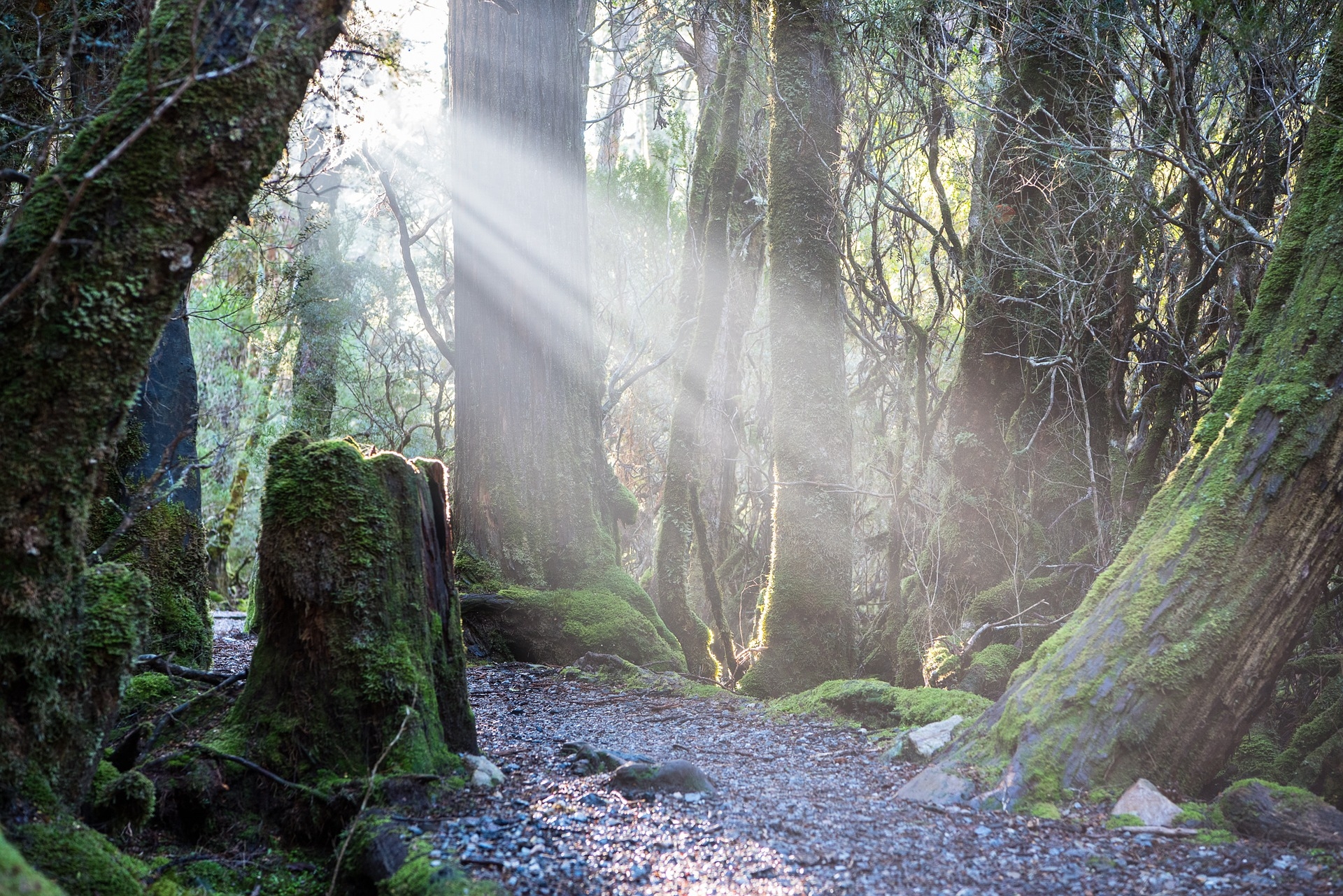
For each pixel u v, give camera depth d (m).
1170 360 7.22
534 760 4.54
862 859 3.15
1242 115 6.96
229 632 9.93
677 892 2.82
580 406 9.30
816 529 8.02
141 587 3.05
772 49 8.96
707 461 11.93
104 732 2.89
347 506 3.86
